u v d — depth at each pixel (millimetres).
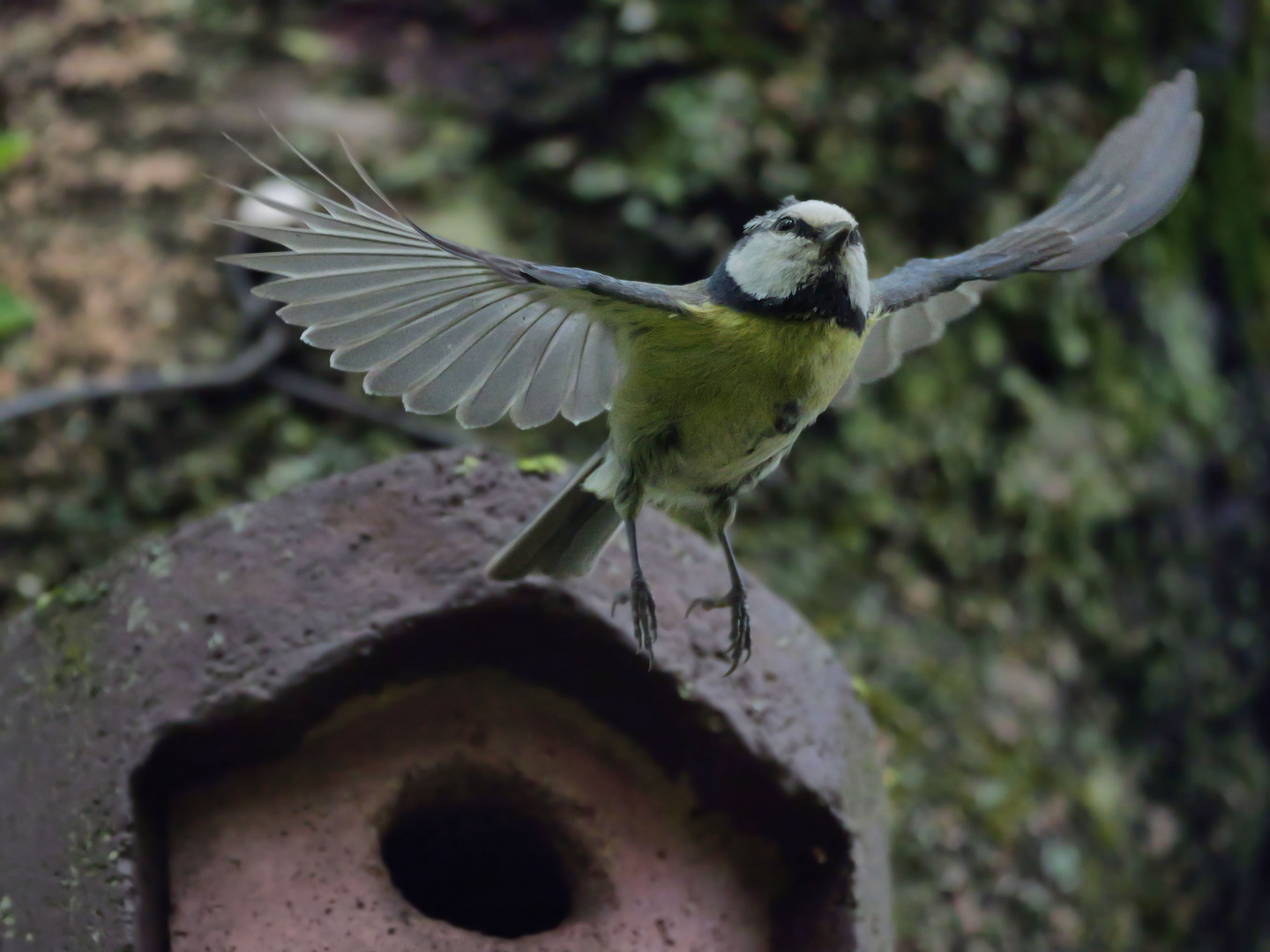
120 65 10492
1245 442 11734
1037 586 10031
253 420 9438
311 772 5508
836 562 9562
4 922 5031
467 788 5695
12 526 9039
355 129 10242
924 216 10258
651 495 5766
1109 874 9648
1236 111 12234
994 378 10320
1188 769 10469
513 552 5363
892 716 9164
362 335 4875
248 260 4434
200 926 5199
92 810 5113
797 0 10562
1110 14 11336
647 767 5766
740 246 5625
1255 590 11367
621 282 5031
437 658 5535
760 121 10141
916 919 8742
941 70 10477
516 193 10094
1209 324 11922
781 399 5539
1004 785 9281
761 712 5598
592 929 5461
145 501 9180
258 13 10711
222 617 5348
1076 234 6000
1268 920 10781
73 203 10055
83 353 9516
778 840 5691
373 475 5598
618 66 10383
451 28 10727
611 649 5516
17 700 5488
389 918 5309
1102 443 10609
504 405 5395
